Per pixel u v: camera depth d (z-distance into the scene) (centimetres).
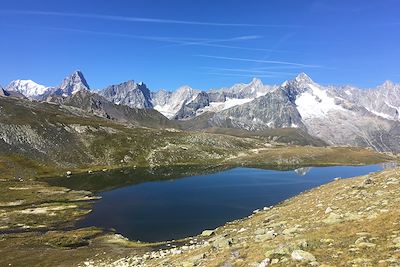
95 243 6750
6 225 8562
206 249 3678
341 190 5144
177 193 12681
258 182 15362
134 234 7519
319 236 2698
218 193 12525
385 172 5625
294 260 2248
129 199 11656
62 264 5172
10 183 14500
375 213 3030
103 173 18962
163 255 4553
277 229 3894
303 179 16362
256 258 2509
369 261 2016
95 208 10350
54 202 11300
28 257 5662
